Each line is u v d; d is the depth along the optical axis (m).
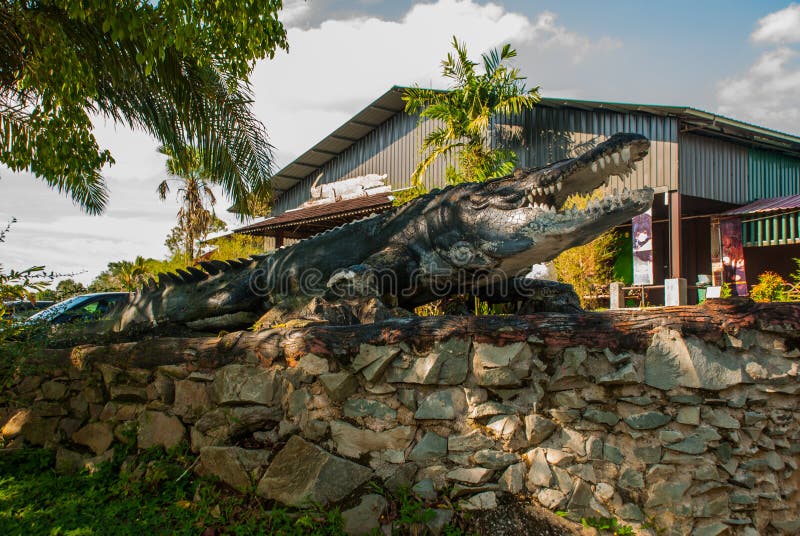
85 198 9.38
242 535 3.15
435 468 3.31
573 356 3.24
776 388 3.15
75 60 6.06
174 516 3.40
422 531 3.09
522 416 3.29
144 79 7.47
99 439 4.29
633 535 3.03
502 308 6.89
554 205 4.91
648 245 14.19
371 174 20.78
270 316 5.20
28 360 4.98
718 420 3.11
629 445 3.18
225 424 3.69
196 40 6.06
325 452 3.34
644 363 3.21
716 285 14.84
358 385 3.53
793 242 13.48
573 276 13.66
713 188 14.99
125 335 6.33
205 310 5.97
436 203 5.41
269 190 9.12
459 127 15.65
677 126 13.98
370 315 4.45
